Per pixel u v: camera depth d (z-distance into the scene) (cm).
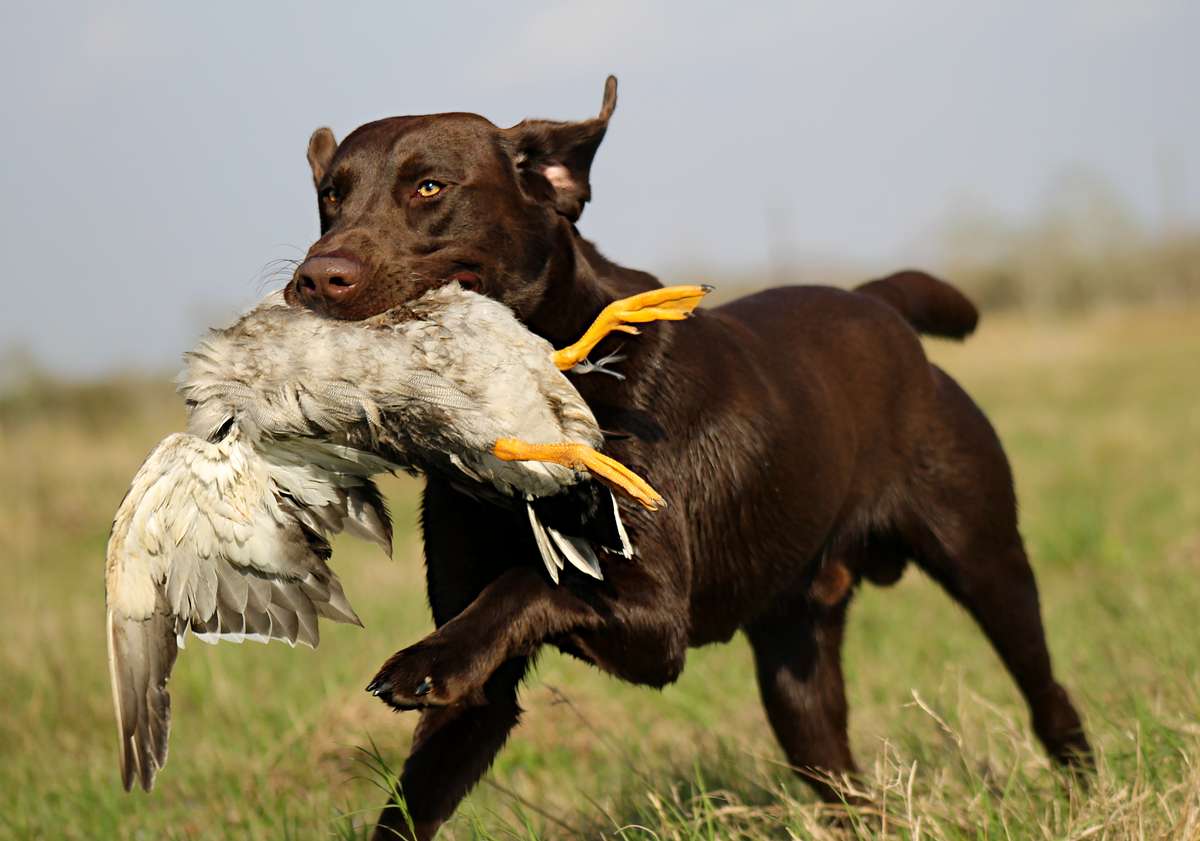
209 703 1214
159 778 1014
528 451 564
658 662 697
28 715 1210
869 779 813
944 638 1338
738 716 1127
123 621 574
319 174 805
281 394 559
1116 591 1419
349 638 1427
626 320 630
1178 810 652
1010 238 9175
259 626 592
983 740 930
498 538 718
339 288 660
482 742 702
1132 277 8794
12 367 4112
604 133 753
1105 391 4078
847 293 979
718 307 923
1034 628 972
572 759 1053
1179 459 2506
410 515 2372
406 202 711
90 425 3800
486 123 742
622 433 727
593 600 667
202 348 574
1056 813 691
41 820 938
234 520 574
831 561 934
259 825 884
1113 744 855
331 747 1042
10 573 2033
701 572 801
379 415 564
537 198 745
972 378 4791
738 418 804
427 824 686
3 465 2886
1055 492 2223
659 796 774
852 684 1191
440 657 612
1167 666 1005
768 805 832
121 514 566
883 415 938
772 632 945
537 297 744
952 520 959
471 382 562
